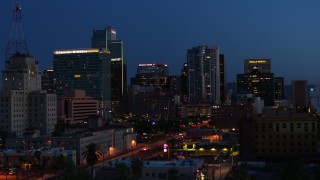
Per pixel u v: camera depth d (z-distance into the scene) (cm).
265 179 18762
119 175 17350
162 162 19875
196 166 19312
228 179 19225
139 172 17450
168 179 17238
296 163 16312
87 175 17475
